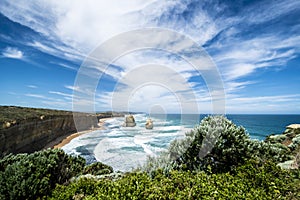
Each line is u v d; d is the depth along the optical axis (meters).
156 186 2.57
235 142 4.08
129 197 2.34
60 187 3.24
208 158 3.87
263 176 2.76
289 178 3.07
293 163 4.38
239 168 3.20
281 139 10.79
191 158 3.88
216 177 2.69
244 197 2.15
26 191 3.30
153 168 3.68
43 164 3.92
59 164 4.32
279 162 4.94
